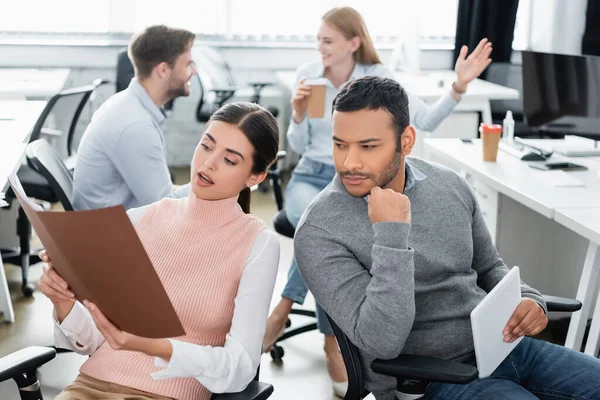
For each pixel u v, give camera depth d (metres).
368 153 1.83
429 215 1.99
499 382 1.86
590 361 1.98
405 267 1.78
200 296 1.82
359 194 1.86
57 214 1.42
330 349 3.05
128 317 1.54
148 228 1.92
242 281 1.83
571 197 2.90
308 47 6.21
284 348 3.38
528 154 3.42
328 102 3.53
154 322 1.51
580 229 2.61
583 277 2.82
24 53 5.87
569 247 3.46
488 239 2.15
